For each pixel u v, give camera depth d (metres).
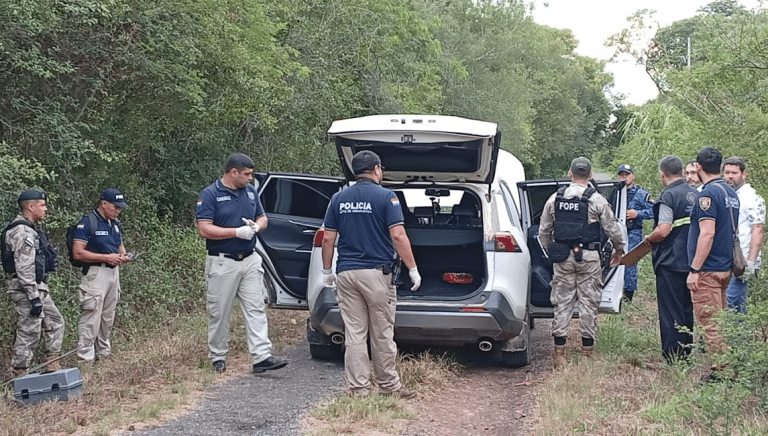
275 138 15.20
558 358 7.34
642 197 10.46
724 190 6.41
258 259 7.28
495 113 30.00
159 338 8.56
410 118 7.08
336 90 16.84
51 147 8.24
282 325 9.59
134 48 9.08
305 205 8.50
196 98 9.65
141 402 6.11
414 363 7.18
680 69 16.41
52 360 6.90
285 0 15.68
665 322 6.98
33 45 7.97
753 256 6.97
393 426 5.62
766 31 12.62
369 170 6.29
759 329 6.30
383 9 19.66
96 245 7.56
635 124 21.22
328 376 7.19
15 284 6.95
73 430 5.41
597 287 7.30
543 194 8.54
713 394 5.38
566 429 5.34
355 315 6.27
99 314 7.56
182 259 11.27
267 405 6.14
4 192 7.18
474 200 8.35
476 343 7.27
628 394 6.20
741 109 12.25
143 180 12.01
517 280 7.11
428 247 7.91
